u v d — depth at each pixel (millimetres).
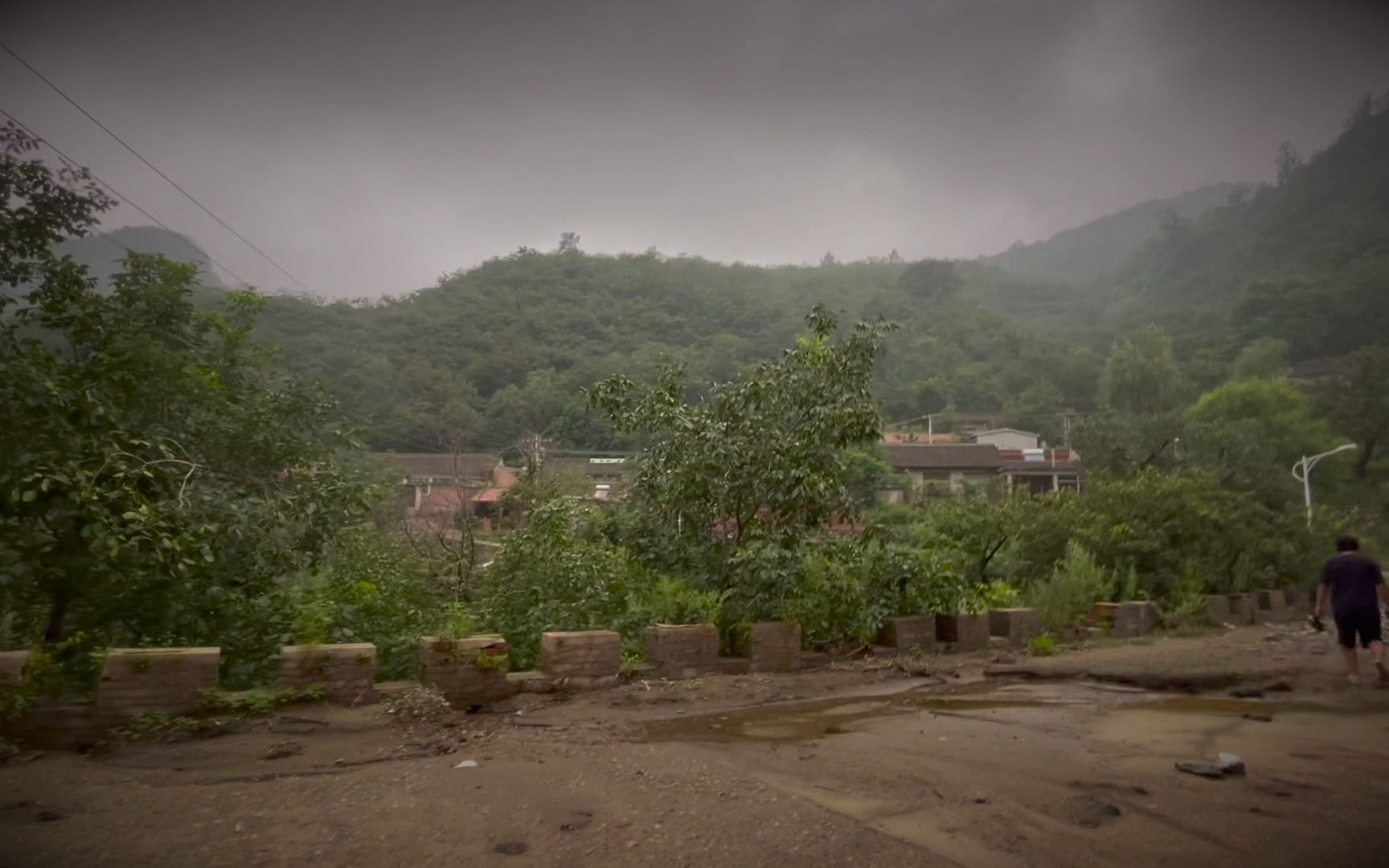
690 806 4730
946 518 16391
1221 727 6844
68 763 5453
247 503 8586
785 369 11141
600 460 28750
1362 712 7551
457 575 10898
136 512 6801
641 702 7703
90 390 7672
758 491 10656
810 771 5461
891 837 4254
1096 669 9562
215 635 8148
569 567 9453
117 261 10211
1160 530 17328
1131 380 43094
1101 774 5383
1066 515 17141
